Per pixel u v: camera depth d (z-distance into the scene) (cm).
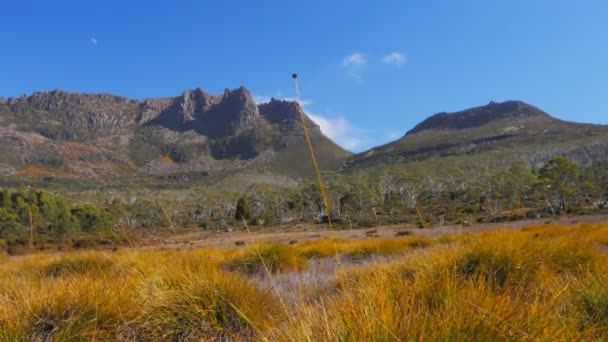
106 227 6488
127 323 374
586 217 2989
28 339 344
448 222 2502
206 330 377
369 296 264
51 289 410
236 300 406
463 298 257
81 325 364
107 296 404
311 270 846
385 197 9369
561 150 14900
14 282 463
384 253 1091
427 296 301
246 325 393
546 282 369
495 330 220
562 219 2680
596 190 5588
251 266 852
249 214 8975
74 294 397
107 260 819
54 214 5869
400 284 318
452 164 14675
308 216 9212
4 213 4381
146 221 7912
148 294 420
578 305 314
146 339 374
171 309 391
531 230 1166
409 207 6588
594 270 450
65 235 4103
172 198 14988
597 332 266
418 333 220
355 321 229
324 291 480
